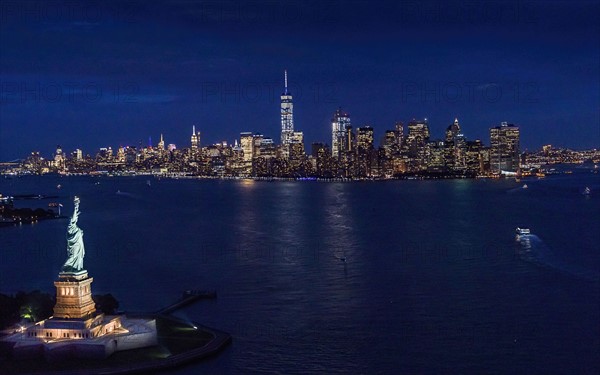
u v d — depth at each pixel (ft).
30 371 462.60
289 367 498.28
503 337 565.94
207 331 567.59
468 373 487.61
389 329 590.96
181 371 486.38
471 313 640.99
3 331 526.16
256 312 654.12
